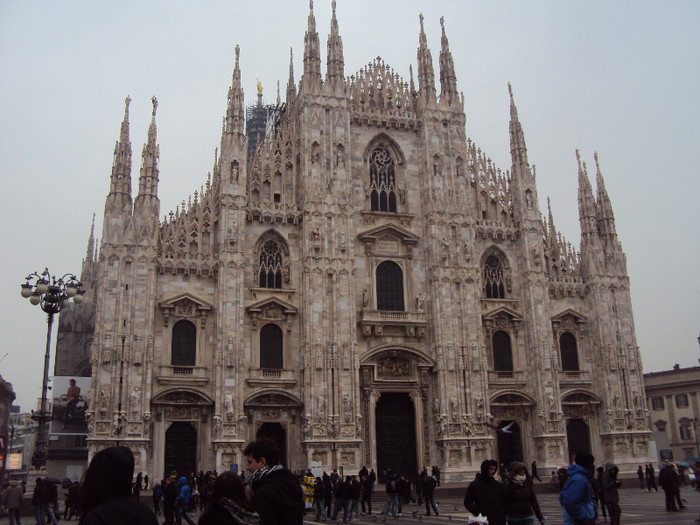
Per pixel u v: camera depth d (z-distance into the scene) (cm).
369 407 6719
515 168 7762
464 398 6875
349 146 7194
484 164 7825
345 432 6456
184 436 6256
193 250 6650
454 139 7575
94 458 830
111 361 6003
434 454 6825
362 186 7325
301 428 6475
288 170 7131
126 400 5975
